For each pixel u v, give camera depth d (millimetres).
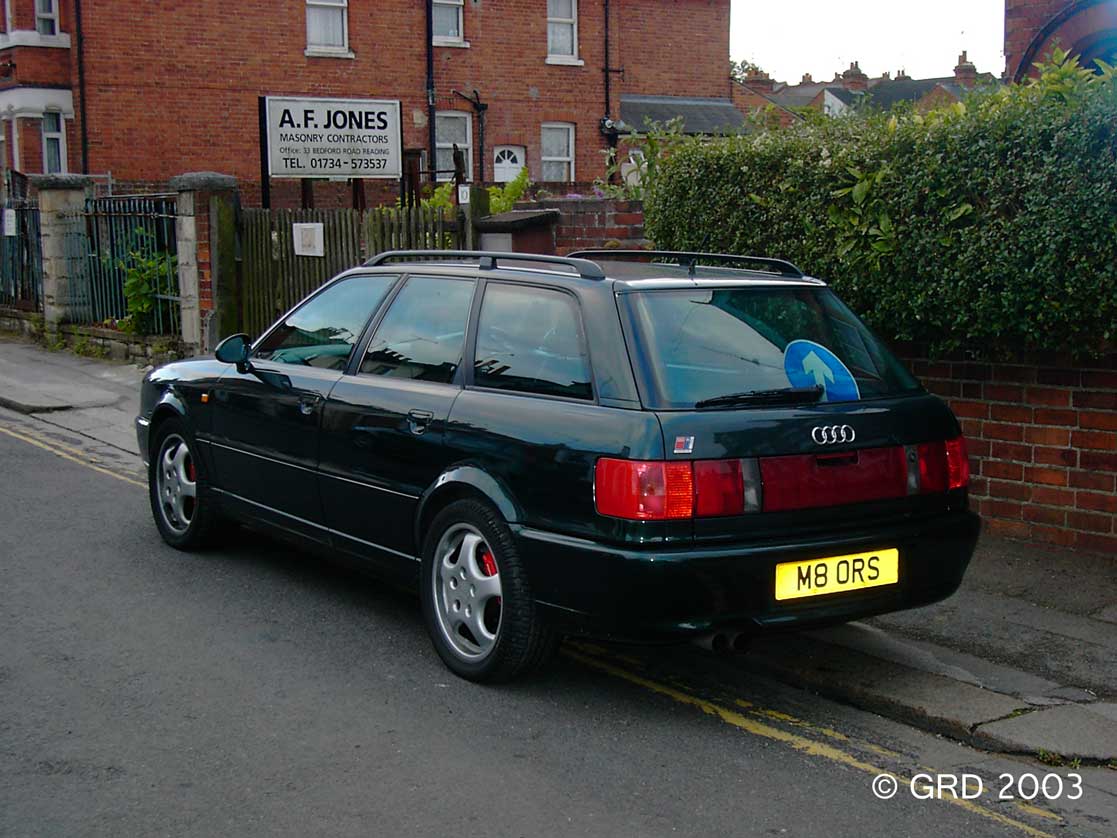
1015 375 7324
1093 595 6449
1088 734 4742
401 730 4801
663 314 5039
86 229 17375
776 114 9297
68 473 9852
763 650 5672
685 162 8609
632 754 4633
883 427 5078
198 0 24344
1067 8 10594
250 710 4973
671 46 30938
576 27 28344
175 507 7430
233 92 24812
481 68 27281
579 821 4059
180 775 4352
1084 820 4184
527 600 5016
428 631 5539
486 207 10453
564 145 28656
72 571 6984
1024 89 7059
